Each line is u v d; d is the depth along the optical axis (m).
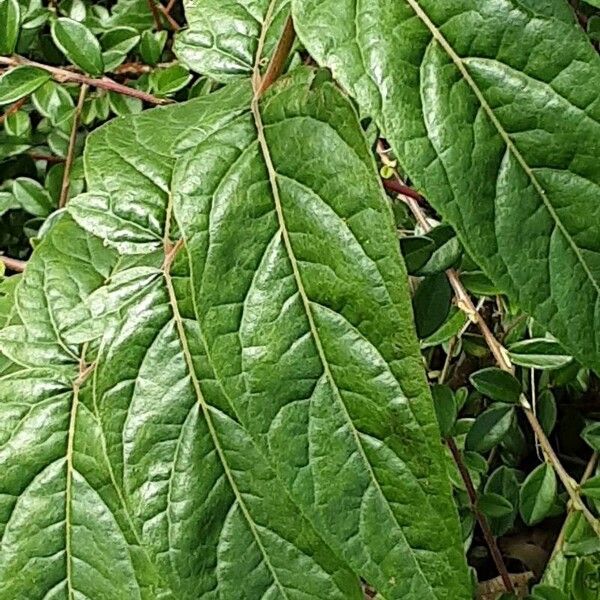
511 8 0.15
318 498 0.17
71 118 0.39
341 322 0.17
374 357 0.16
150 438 0.20
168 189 0.21
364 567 0.17
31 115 0.44
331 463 0.17
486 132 0.15
